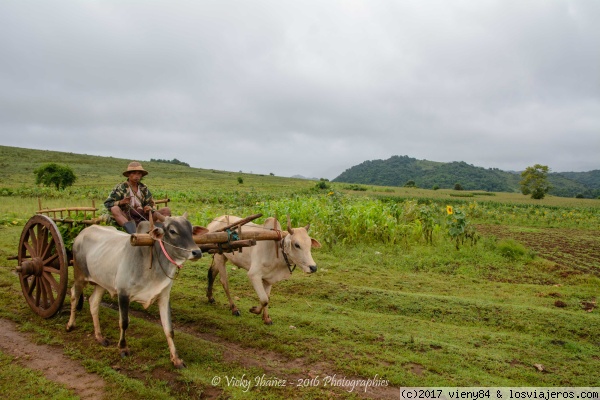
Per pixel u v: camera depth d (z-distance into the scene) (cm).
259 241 642
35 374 466
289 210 1400
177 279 878
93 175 7938
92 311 562
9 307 663
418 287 872
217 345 553
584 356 564
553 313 703
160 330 591
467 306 734
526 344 596
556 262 1215
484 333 632
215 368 497
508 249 1200
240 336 589
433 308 727
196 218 1452
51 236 625
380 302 753
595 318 683
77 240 603
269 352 549
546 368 530
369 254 1152
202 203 3052
